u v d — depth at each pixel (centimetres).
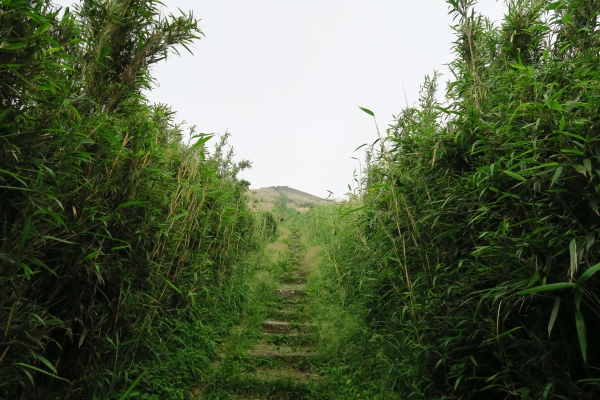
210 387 318
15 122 163
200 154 406
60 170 183
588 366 164
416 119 341
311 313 491
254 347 404
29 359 196
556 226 173
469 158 263
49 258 216
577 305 147
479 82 268
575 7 245
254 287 558
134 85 255
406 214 295
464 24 325
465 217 247
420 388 260
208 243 456
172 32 259
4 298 164
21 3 147
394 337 313
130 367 264
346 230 540
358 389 311
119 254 268
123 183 258
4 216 164
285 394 319
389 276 314
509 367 199
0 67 149
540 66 243
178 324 348
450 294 241
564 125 169
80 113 224
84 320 238
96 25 243
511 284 179
